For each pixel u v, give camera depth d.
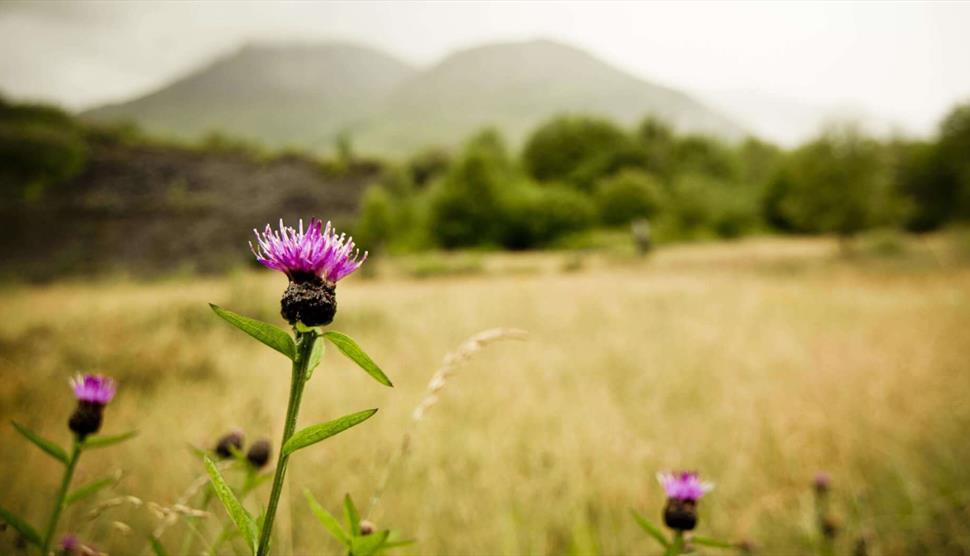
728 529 3.26
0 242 46.28
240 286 13.78
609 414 5.42
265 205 64.38
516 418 5.40
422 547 2.94
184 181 68.75
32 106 73.56
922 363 7.07
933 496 3.55
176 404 5.45
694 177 58.41
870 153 34.69
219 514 2.80
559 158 85.69
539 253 59.19
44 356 7.28
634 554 3.05
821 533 3.11
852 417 5.18
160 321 10.91
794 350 8.73
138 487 3.29
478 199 65.00
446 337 10.28
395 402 5.77
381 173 80.56
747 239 55.94
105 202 58.97
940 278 19.94
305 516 3.13
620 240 57.62
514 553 2.98
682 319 12.80
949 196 36.19
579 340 10.30
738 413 5.40
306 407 5.42
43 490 3.32
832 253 36.44
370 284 27.88
